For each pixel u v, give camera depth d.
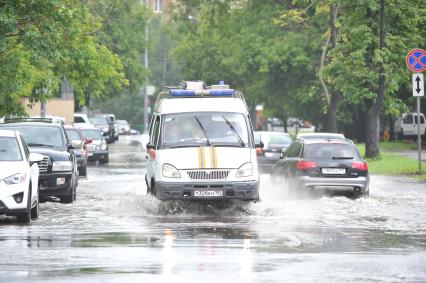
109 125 177.25
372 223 41.62
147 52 179.75
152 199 48.53
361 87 95.12
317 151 55.59
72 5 59.25
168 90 55.22
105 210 48.44
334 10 112.44
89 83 88.31
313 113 150.12
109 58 89.12
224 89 52.94
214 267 27.69
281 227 39.72
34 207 43.81
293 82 145.12
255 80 150.25
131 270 27.11
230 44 157.12
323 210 47.62
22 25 55.06
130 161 107.62
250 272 26.70
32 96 73.94
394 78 92.69
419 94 72.81
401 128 159.00
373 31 93.81
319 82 128.25
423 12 92.12
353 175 55.06
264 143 48.81
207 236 36.12
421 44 94.62
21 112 63.06
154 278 25.64
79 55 75.06
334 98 117.62
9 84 58.56
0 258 29.64
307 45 139.38
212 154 46.97
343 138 62.56
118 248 32.28
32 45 54.50
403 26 93.75
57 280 25.28
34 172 43.81
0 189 40.75
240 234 36.88
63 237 35.75
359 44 93.19
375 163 90.31
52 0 54.00
